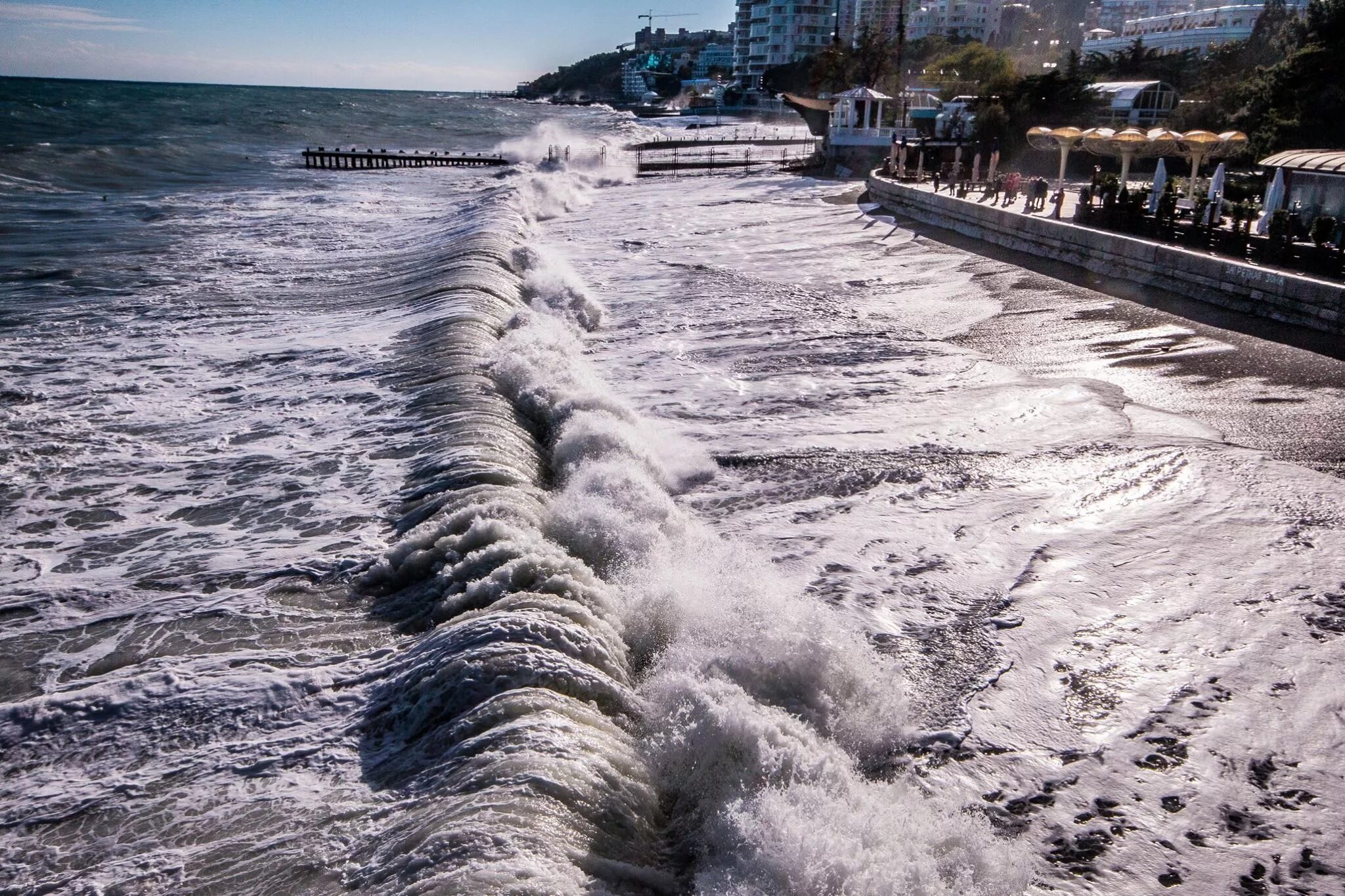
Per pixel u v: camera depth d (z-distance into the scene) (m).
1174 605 7.47
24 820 4.79
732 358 15.20
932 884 4.38
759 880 4.29
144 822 4.74
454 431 10.11
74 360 13.70
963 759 5.60
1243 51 58.75
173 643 6.48
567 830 4.28
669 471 10.29
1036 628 7.12
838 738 5.68
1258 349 15.12
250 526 8.34
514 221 27.17
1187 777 5.49
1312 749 5.75
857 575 7.93
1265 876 4.75
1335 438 11.18
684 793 5.01
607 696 5.50
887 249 26.59
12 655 6.36
